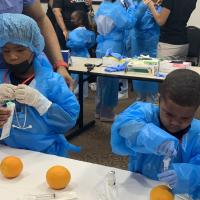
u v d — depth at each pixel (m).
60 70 1.73
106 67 2.99
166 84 1.01
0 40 1.33
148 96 3.50
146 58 2.96
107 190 1.06
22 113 1.36
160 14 3.38
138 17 3.51
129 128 1.08
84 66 3.03
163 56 3.56
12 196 1.05
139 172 1.21
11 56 1.35
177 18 3.40
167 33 3.49
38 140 1.39
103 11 3.40
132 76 2.71
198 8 4.60
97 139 3.18
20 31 1.32
